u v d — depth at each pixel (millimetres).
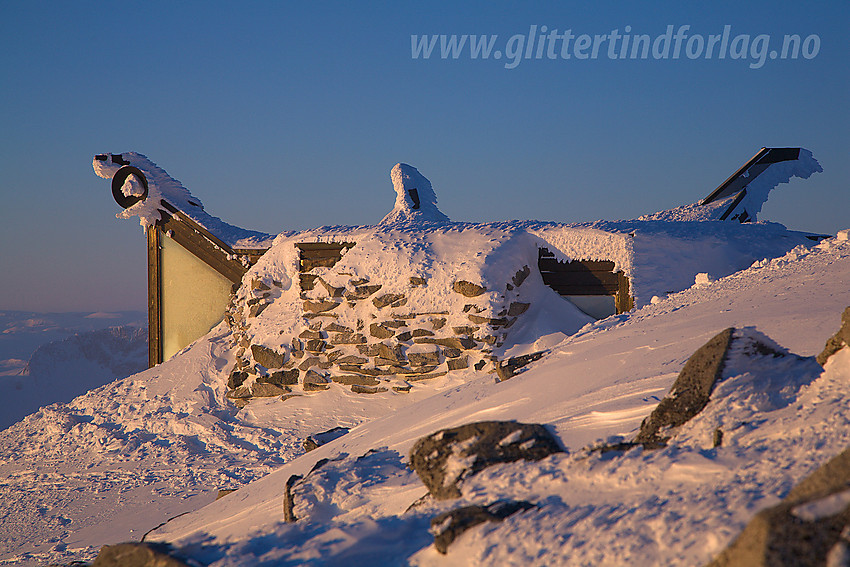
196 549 4535
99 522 10133
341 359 14453
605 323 10367
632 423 5297
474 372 13602
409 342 14117
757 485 3352
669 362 6711
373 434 8312
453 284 14195
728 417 4461
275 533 4793
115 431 14875
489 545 3592
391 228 16422
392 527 4414
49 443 15078
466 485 4641
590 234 15320
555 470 4391
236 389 15250
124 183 20625
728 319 7820
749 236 16156
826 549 2309
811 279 8836
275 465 11984
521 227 15961
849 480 2729
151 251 21203
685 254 15250
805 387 4625
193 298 20875
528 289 15055
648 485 3824
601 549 3199
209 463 12602
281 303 16375
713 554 2824
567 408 6215
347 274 15031
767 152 20969
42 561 8742
